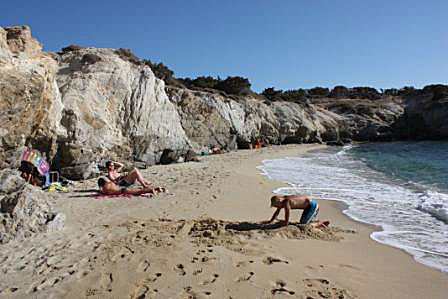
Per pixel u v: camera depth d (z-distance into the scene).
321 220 7.80
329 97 81.88
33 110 11.33
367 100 75.00
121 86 18.69
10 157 10.66
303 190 11.77
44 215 6.22
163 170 16.12
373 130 53.50
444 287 4.29
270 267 4.59
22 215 5.89
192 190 10.74
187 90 35.62
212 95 36.78
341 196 10.77
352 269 4.77
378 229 7.12
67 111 13.88
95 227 6.38
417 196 10.76
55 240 5.59
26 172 11.28
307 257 5.12
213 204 8.84
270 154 30.17
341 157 27.31
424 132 47.19
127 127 18.11
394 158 25.42
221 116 35.16
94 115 15.80
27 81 10.77
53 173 12.48
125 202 8.85
